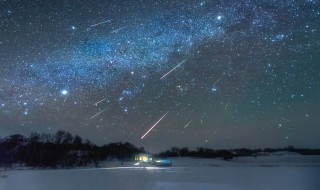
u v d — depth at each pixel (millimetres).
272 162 46969
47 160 43719
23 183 18609
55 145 49000
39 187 16922
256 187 17016
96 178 21484
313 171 27328
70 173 26328
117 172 27359
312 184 18203
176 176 22672
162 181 19391
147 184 18094
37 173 26250
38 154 44562
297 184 18156
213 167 36875
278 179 20922
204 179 20688
